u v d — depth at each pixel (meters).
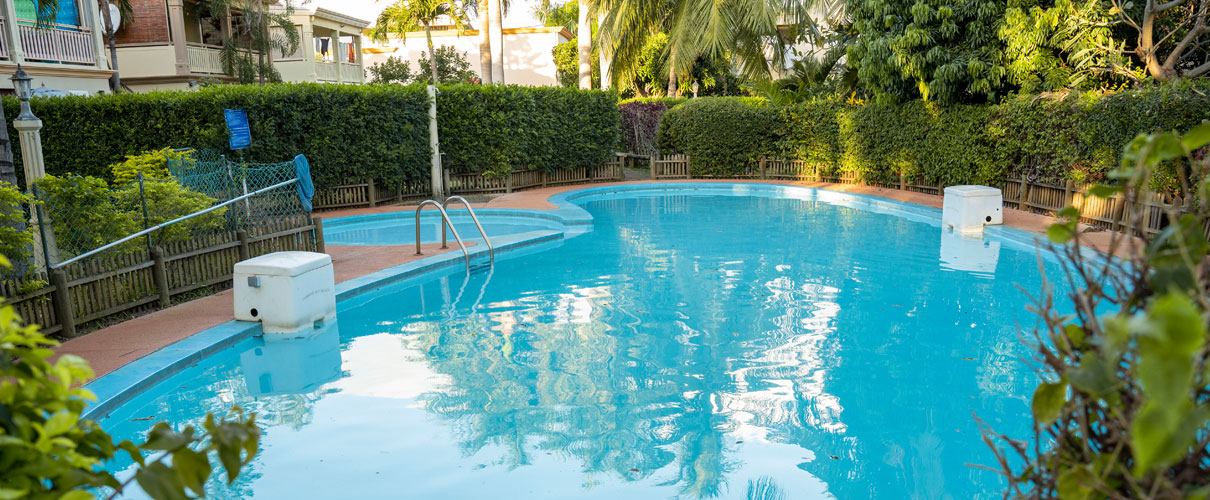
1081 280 10.13
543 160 22.58
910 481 5.02
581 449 5.55
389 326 8.91
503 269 12.11
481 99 20.72
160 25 24.95
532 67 50.84
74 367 1.77
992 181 16.53
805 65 25.19
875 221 16.34
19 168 16.59
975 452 5.43
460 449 5.57
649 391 6.71
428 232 16.28
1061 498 1.74
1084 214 13.45
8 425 1.62
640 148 28.73
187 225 9.47
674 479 5.07
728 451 5.49
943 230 14.74
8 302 6.96
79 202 8.53
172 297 9.14
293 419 6.15
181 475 1.81
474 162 21.08
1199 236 1.68
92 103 16.52
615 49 29.33
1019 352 7.55
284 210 12.98
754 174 24.20
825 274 11.27
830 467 5.23
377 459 5.41
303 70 30.28
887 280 10.75
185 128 16.59
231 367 7.42
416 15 40.78
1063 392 1.80
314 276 8.59
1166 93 11.43
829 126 21.81
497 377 7.12
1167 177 10.82
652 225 16.58
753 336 8.28
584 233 15.62
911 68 16.86
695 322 8.88
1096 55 14.43
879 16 17.61
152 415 6.22
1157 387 1.11
